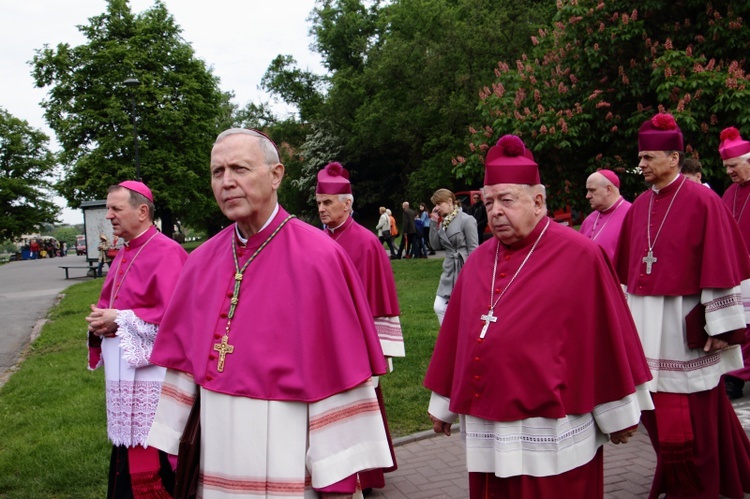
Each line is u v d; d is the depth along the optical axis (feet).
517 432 9.04
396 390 22.13
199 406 8.36
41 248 188.14
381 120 102.42
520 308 9.21
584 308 9.19
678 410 12.83
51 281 77.25
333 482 7.58
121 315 11.91
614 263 14.62
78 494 15.28
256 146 8.15
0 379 28.45
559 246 9.48
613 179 18.38
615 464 15.75
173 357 8.72
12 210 182.70
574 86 38.32
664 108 34.81
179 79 111.96
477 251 10.37
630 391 9.14
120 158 108.06
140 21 111.86
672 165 13.34
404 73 95.66
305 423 7.79
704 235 12.79
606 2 36.88
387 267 16.22
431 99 83.35
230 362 7.86
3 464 17.17
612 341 9.23
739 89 31.99
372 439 7.93
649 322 13.29
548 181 39.91
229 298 8.20
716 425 12.99
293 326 7.80
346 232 16.37
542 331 9.09
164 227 121.39
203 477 8.04
